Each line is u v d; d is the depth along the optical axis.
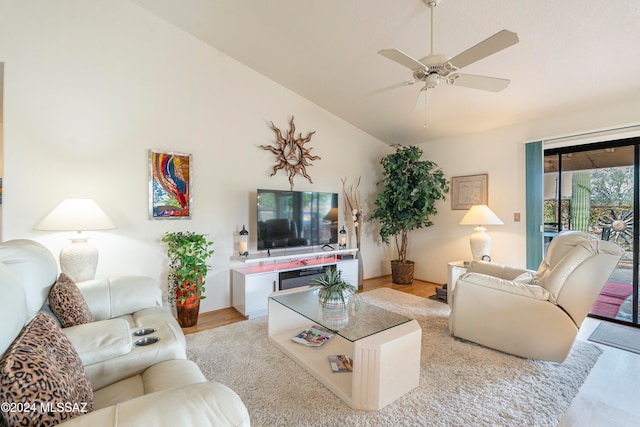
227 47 3.32
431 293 4.09
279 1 2.49
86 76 2.69
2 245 1.44
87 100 2.69
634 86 2.74
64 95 2.60
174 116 3.13
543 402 1.79
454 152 4.43
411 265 4.58
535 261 3.59
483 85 2.05
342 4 2.39
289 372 2.08
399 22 2.45
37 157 2.51
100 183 2.76
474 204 4.18
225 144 3.46
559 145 3.43
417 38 2.58
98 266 2.77
